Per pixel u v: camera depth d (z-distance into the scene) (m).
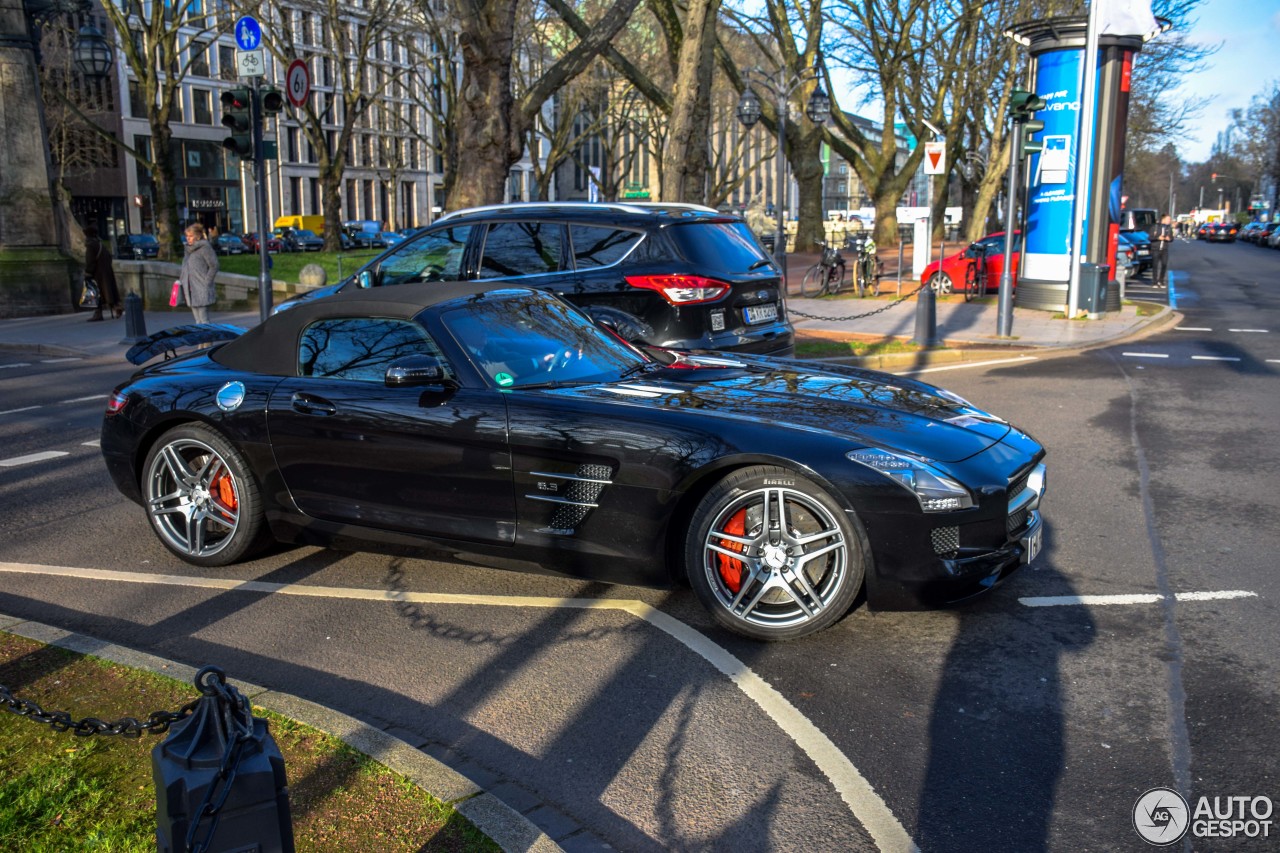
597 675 4.04
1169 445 8.16
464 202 15.67
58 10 21.69
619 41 44.44
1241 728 3.52
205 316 15.60
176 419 5.36
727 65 36.06
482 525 4.69
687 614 4.66
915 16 39.09
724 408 4.50
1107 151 17.73
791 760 3.37
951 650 4.22
